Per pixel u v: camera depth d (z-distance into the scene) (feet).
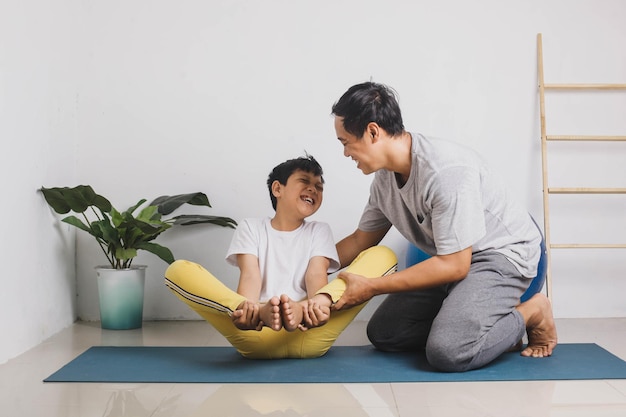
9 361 8.32
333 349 8.93
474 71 11.09
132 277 10.41
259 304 7.52
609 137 10.96
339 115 7.69
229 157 11.14
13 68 8.79
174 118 11.13
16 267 8.80
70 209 9.84
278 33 11.10
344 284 7.86
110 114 11.12
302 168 8.89
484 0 11.09
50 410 6.32
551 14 11.12
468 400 6.59
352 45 11.09
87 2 11.09
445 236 7.62
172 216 11.16
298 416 6.15
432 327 7.70
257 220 9.07
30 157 9.32
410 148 7.80
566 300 11.29
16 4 8.88
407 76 11.10
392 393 6.84
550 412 6.23
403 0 11.08
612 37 11.16
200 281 7.84
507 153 11.15
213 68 11.10
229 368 7.80
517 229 8.16
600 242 11.29
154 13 11.09
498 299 7.78
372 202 8.92
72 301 10.96
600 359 8.18
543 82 11.05
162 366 7.91
